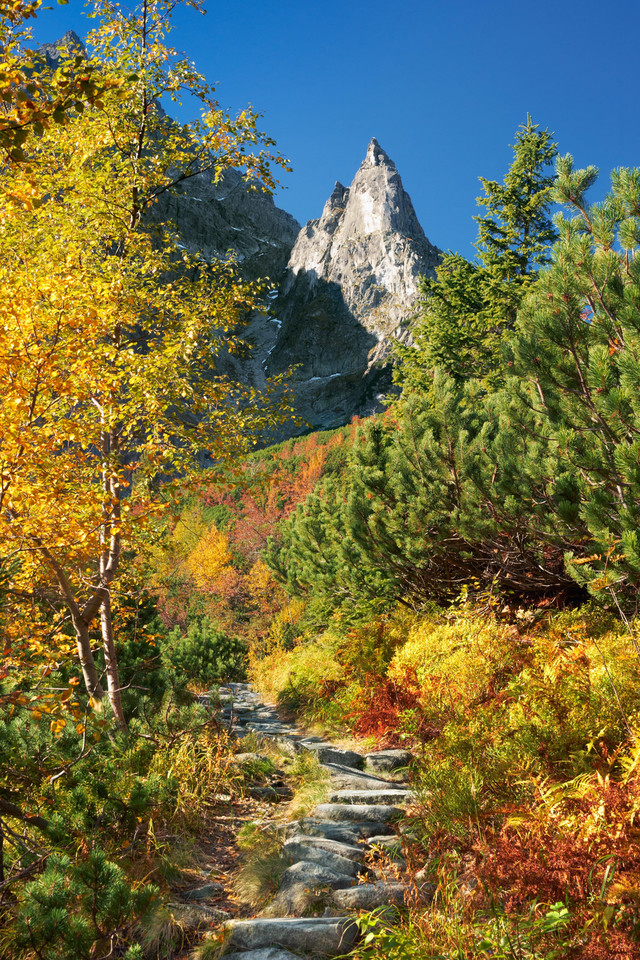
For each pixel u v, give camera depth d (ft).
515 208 84.17
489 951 8.50
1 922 10.49
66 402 18.65
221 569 107.24
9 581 20.38
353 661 29.12
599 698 13.94
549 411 21.25
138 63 25.22
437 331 76.89
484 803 12.90
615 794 9.89
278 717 36.04
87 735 14.96
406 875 11.92
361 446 35.86
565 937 8.22
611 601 20.54
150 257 25.59
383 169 611.88
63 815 12.94
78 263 20.40
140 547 24.48
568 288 19.34
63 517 16.61
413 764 19.38
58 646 21.62
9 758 13.39
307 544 45.98
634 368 17.04
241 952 10.14
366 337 520.83
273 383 26.71
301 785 20.07
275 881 12.70
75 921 9.43
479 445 27.43
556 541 23.80
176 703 27.55
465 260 86.48
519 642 20.39
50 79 9.83
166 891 12.74
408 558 33.09
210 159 27.78
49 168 23.97
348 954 9.08
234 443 23.97
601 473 19.16
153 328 25.77
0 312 14.46
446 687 20.04
